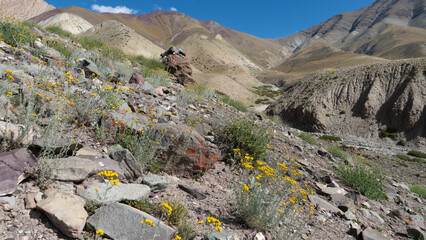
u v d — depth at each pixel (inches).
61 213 96.7
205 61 5639.8
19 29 310.5
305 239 156.7
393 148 1342.3
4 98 147.5
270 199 156.7
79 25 6688.0
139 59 654.5
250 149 248.4
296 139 486.0
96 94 212.2
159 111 270.1
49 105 162.4
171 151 178.4
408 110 1556.3
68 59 317.7
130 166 150.6
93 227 101.5
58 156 126.6
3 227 88.3
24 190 108.3
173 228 116.3
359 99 1838.1
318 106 1851.6
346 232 191.3
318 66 7219.5
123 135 179.2
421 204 351.3
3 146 118.0
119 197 119.2
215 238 115.1
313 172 304.3
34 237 89.5
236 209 157.9
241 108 577.0
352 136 1632.6
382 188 335.6
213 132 264.7
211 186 185.3
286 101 2095.2
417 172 740.0
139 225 105.4
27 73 200.5
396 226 239.5
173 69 613.6
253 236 136.9
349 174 324.5
